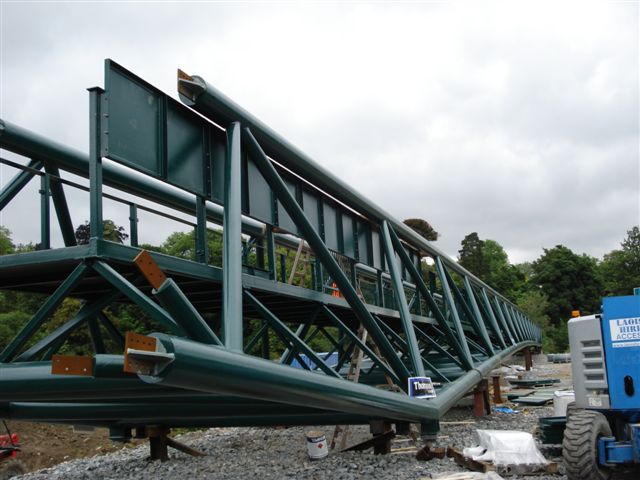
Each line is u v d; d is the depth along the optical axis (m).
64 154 9.30
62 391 5.85
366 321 9.34
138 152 6.59
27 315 30.73
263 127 8.12
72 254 6.03
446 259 17.09
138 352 4.29
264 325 12.63
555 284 95.00
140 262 4.75
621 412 8.36
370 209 11.29
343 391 7.02
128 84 6.53
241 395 5.52
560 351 77.38
